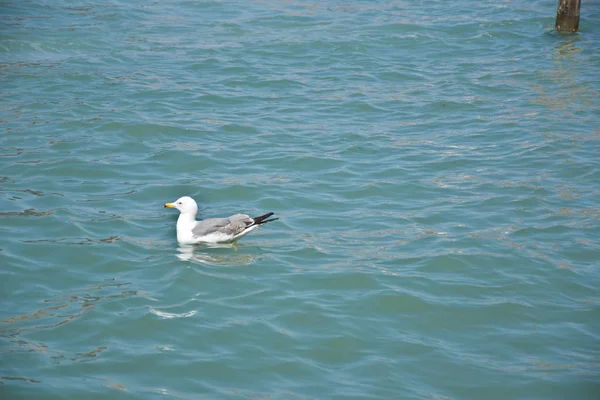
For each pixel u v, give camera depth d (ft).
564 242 40.91
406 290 35.88
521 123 59.47
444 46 80.69
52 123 56.29
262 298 34.91
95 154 51.39
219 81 68.54
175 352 30.58
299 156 52.70
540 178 49.49
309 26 87.20
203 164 50.83
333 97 65.67
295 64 74.43
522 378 29.68
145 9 92.17
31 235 39.88
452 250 39.83
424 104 64.18
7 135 53.57
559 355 31.32
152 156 51.75
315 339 31.91
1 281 35.37
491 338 32.45
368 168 51.21
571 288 36.45
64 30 80.53
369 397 28.14
